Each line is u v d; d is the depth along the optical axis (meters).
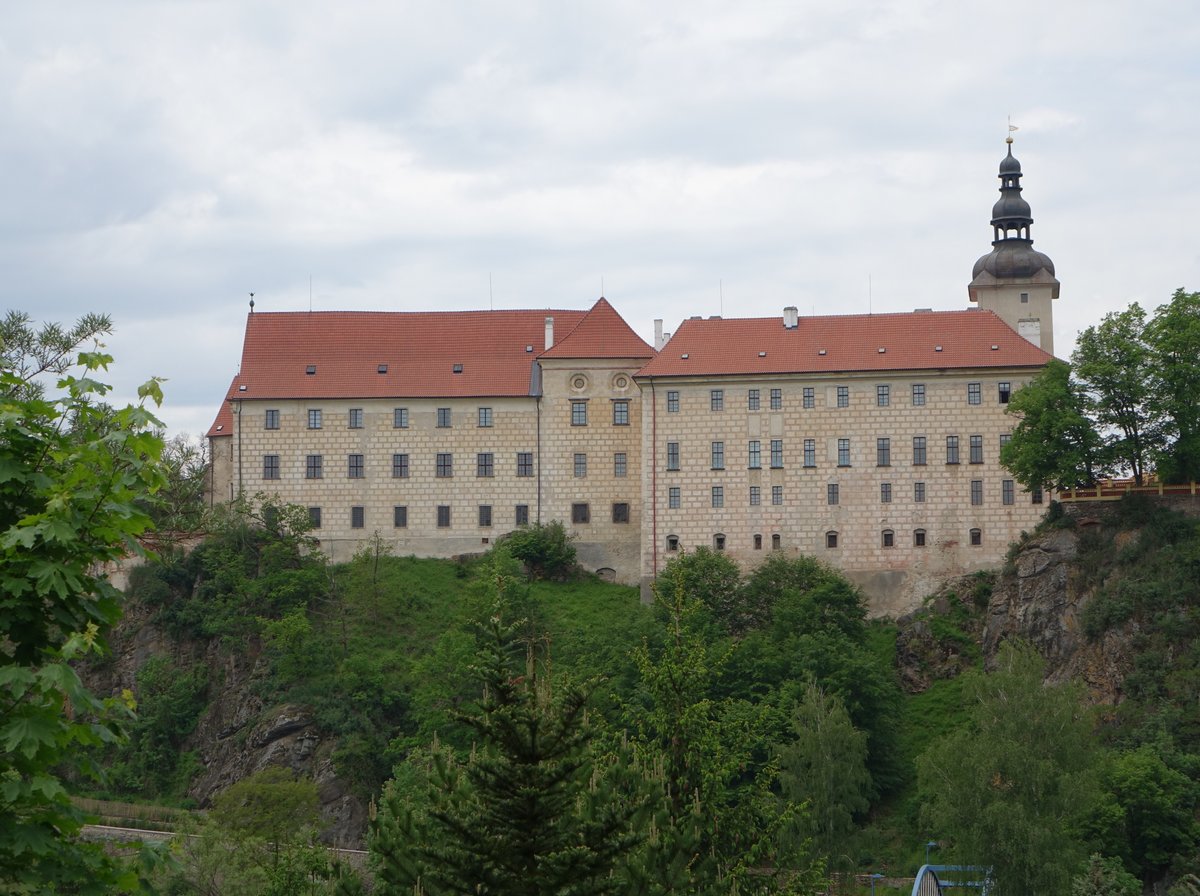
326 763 129.12
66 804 27.73
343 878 50.91
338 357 158.62
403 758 129.62
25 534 27.34
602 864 43.09
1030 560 136.38
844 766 110.62
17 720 26.59
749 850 54.22
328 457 155.12
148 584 147.12
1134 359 132.00
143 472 29.44
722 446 147.88
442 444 154.75
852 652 127.56
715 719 59.03
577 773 46.16
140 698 140.25
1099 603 128.88
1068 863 98.25
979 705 110.75
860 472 145.88
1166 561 129.25
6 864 26.91
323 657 138.50
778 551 146.12
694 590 138.38
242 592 145.25
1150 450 133.38
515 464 154.12
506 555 143.75
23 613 27.81
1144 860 108.38
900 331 149.88
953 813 100.81
